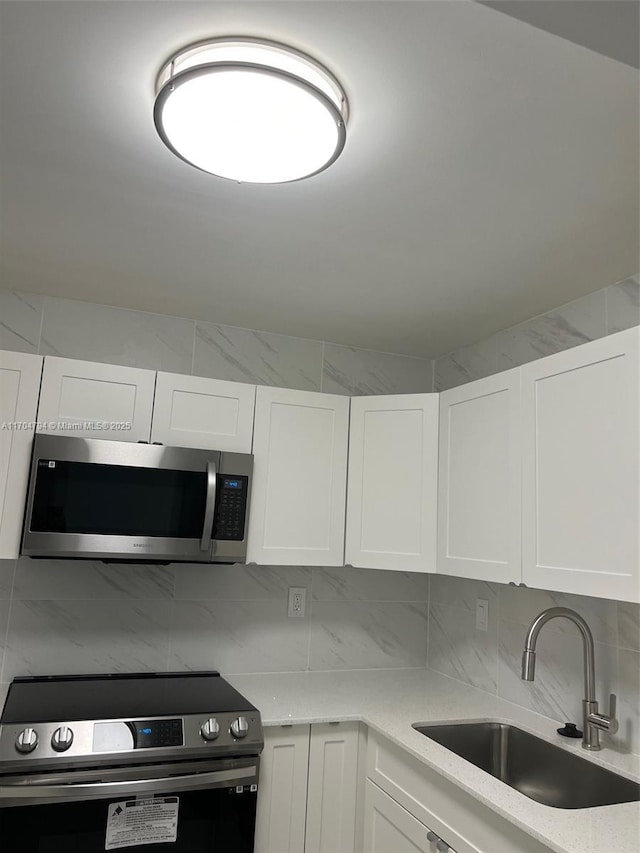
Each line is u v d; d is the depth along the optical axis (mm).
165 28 1166
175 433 2449
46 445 2178
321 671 2885
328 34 1164
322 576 2947
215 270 2291
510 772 2189
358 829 2219
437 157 1534
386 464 2639
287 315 2732
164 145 1530
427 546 2486
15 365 2262
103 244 2109
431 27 1134
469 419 2348
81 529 2186
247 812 2021
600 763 1845
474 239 1962
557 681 2250
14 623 2455
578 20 920
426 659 3084
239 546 2426
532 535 1956
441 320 2707
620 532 1643
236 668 2744
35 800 1789
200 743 1981
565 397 1877
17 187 1753
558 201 1723
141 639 2613
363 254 2104
